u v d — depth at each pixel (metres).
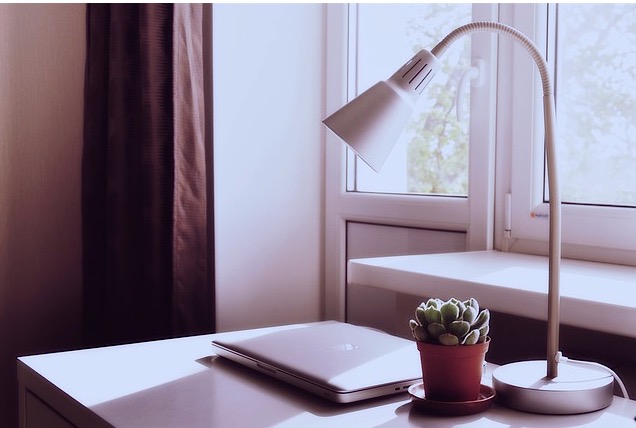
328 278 1.82
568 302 0.91
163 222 1.51
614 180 1.26
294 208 1.77
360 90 1.77
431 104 1.60
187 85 1.50
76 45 1.67
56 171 1.67
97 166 1.57
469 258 1.33
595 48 1.28
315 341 1.00
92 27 1.55
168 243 1.52
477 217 1.46
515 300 0.98
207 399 0.82
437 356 0.77
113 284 1.52
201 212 1.53
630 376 1.04
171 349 1.07
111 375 0.92
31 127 1.63
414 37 1.63
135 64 1.52
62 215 1.67
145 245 1.51
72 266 1.69
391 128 0.77
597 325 0.88
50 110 1.65
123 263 1.53
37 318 1.66
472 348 0.77
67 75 1.67
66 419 0.85
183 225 1.50
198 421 0.75
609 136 1.26
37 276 1.65
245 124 1.68
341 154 1.77
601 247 1.27
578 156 1.32
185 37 1.49
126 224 1.53
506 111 1.42
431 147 1.60
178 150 1.49
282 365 0.88
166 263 1.52
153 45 1.48
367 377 0.83
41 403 0.93
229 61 1.64
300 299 1.79
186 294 1.51
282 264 1.76
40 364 0.98
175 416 0.76
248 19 1.67
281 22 1.72
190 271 1.52
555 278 0.80
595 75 1.28
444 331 0.76
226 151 1.65
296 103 1.76
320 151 1.81
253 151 1.69
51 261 1.67
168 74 1.50
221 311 1.65
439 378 0.77
